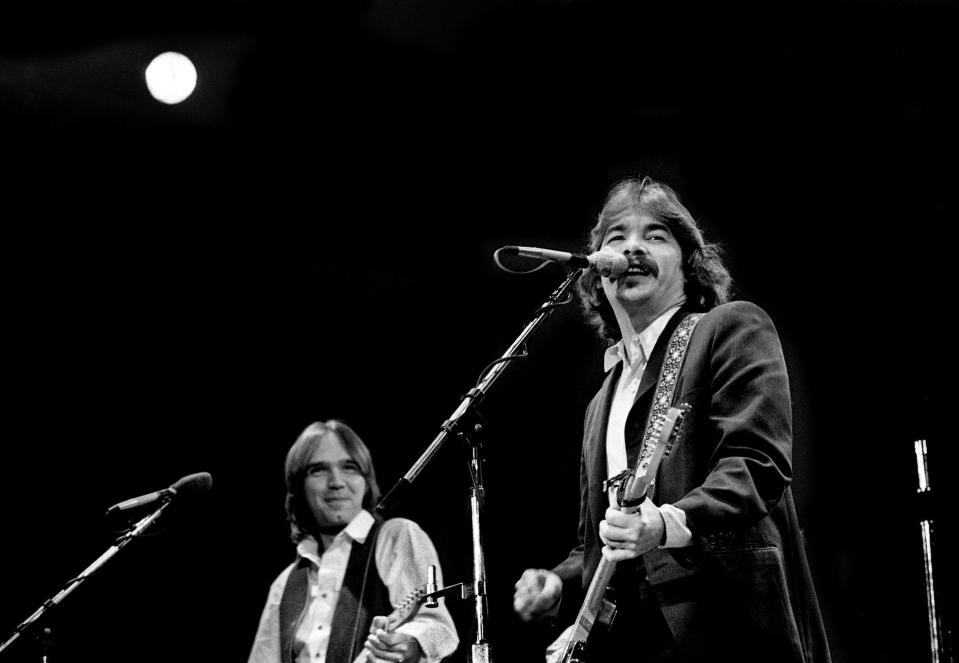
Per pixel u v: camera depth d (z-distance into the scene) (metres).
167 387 5.46
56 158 5.45
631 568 2.41
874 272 4.30
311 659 3.76
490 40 5.05
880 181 4.36
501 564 4.74
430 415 5.22
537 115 5.11
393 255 5.43
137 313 5.51
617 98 4.92
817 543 4.11
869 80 4.40
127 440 5.40
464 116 5.26
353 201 5.50
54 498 5.29
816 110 4.50
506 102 5.16
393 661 3.46
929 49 4.29
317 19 5.09
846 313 4.32
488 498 4.84
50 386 5.38
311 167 5.53
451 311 5.27
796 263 4.45
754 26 4.56
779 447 2.23
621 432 2.61
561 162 5.12
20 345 5.38
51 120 5.38
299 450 4.11
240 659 5.10
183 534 5.23
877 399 4.16
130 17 5.03
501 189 5.25
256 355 5.50
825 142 4.49
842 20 4.41
